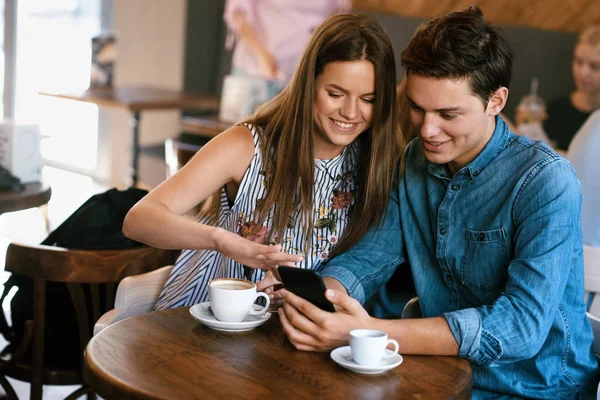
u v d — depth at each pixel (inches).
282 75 270.2
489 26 67.5
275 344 66.6
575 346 73.1
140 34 300.0
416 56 66.7
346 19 74.4
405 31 233.5
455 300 75.5
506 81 68.6
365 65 73.3
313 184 80.0
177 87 308.2
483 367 72.2
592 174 103.0
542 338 67.1
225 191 82.2
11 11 305.6
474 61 65.2
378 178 78.7
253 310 72.7
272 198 78.9
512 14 215.9
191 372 59.6
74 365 91.4
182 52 305.6
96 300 90.5
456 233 73.7
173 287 82.2
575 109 203.6
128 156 299.6
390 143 78.1
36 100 318.0
